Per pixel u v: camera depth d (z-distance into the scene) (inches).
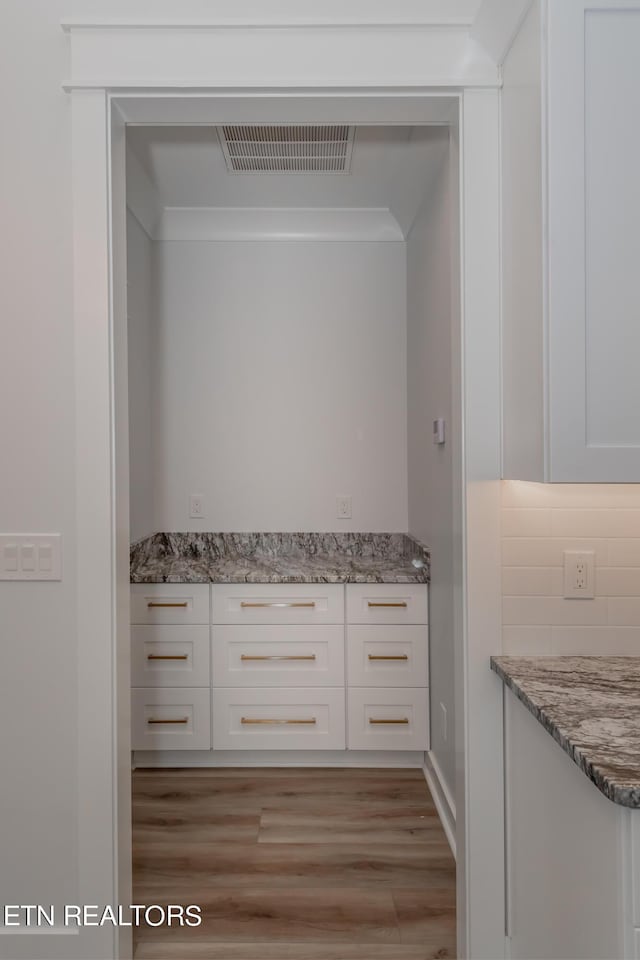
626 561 63.1
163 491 131.6
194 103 64.4
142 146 101.5
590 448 51.1
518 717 60.1
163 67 62.6
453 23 61.9
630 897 37.4
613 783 36.5
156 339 131.5
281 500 131.9
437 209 97.6
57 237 64.3
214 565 120.4
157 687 111.6
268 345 132.0
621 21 50.7
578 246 50.8
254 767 114.0
